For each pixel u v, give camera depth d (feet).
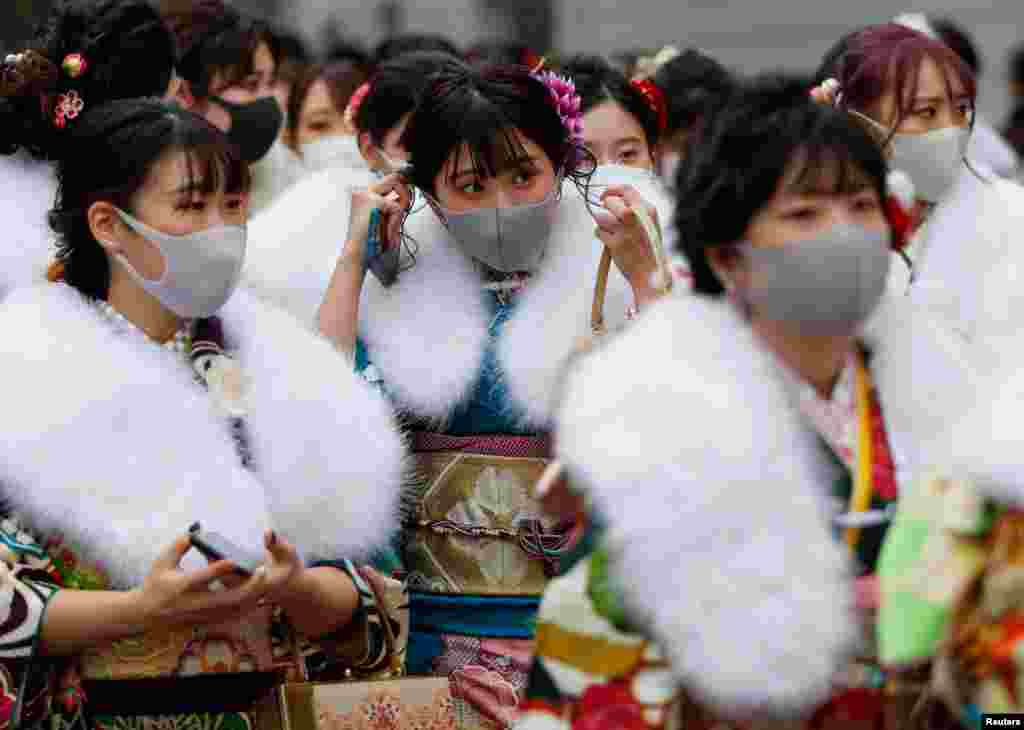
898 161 19.85
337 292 19.06
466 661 19.34
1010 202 19.76
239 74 26.35
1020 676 12.48
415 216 19.77
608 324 18.93
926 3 66.03
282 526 16.61
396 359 19.07
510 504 19.02
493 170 18.30
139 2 20.47
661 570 12.48
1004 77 63.26
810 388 13.64
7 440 15.47
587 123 23.53
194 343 16.76
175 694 16.19
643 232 18.12
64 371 15.66
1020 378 13.19
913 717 13.37
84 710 15.96
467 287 19.30
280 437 16.61
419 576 19.56
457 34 72.33
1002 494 12.65
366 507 17.03
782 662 12.39
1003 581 12.60
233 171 16.31
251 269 20.51
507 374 18.84
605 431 12.72
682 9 69.82
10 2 50.14
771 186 13.11
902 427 13.85
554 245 19.34
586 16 71.20
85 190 16.37
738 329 13.14
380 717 16.97
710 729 12.92
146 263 16.19
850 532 13.32
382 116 22.31
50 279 16.90
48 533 15.57
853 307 13.25
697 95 28.25
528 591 19.08
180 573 14.93
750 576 12.41
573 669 13.19
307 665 17.79
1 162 20.24
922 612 12.74
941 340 14.11
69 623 15.25
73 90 20.08
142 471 15.61
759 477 12.50
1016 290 18.89
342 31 70.38
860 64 19.94
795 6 68.13
